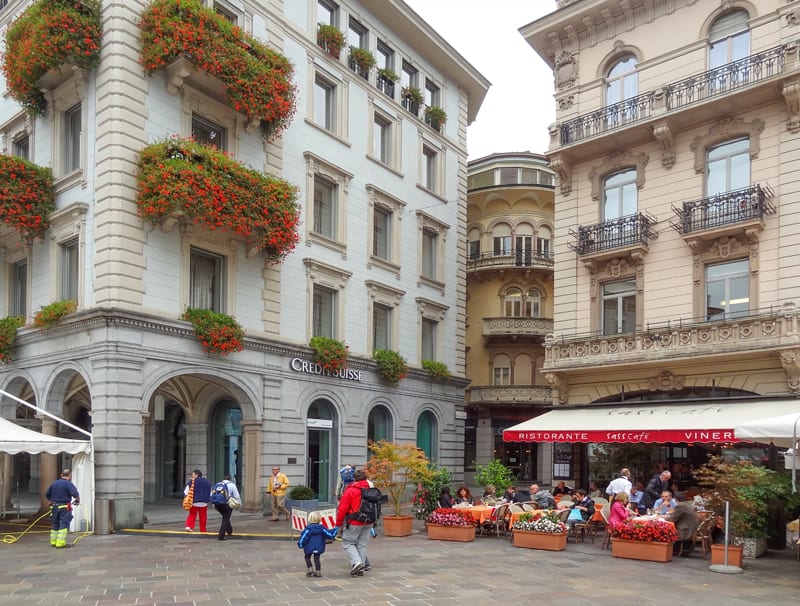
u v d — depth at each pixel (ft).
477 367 125.70
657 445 69.00
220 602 30.83
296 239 69.31
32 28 59.57
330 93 82.99
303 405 74.38
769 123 63.41
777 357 59.41
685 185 68.18
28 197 63.16
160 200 57.62
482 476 59.67
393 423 87.56
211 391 75.46
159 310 60.70
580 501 55.52
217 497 50.80
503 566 40.78
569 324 75.05
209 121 67.92
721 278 65.16
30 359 65.77
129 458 56.75
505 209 126.21
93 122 61.52
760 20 64.90
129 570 38.47
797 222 60.34
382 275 87.66
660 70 71.15
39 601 31.01
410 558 43.14
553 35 79.15
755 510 44.34
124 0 60.64
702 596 33.45
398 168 91.66
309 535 36.83
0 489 65.16
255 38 70.85
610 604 31.50
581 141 74.13
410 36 94.73
